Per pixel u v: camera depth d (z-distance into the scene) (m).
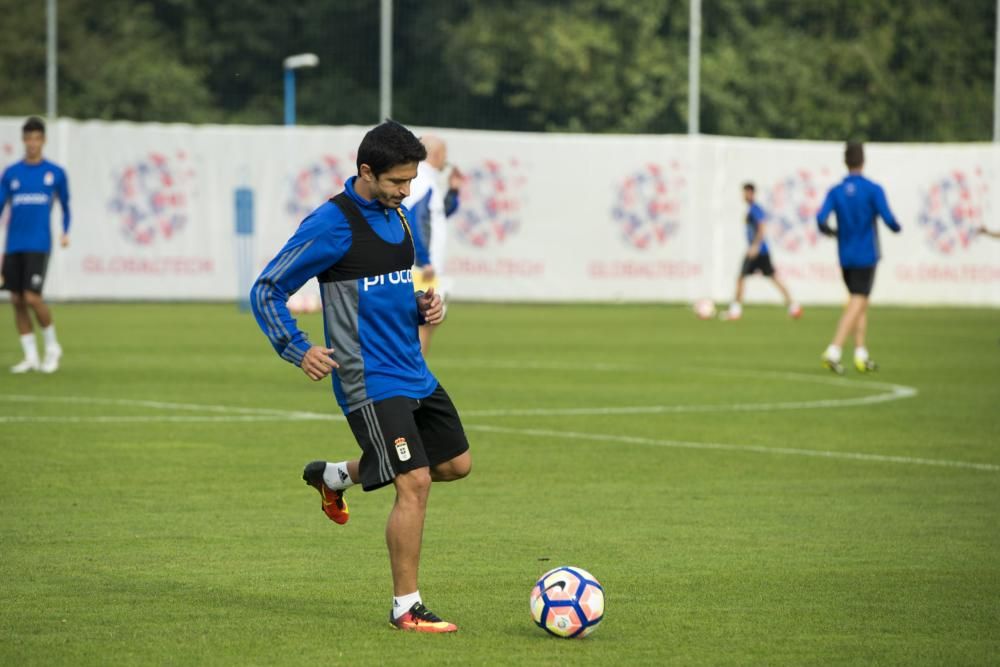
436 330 91.00
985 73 141.62
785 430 48.09
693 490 36.75
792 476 39.03
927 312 113.44
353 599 25.06
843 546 30.00
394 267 22.95
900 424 49.84
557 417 50.72
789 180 118.81
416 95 157.62
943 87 142.75
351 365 22.81
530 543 30.05
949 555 29.19
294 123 157.88
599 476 38.72
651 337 86.81
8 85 148.25
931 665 21.27
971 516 33.47
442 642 22.30
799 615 24.20
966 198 120.50
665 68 147.62
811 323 99.94
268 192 113.88
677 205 117.25
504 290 116.38
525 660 21.28
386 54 116.69
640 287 117.44
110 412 50.03
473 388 59.44
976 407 54.69
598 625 23.06
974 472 39.94
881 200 65.38
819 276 119.75
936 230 120.69
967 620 23.94
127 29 158.38
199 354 72.38
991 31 141.50
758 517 33.16
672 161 116.94
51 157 109.69
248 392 56.62
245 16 161.88
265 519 32.38
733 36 150.62
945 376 66.06
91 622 23.34
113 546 29.28
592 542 30.22
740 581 26.70
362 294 22.73
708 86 145.00
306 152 114.12
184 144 112.50
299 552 28.97
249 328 89.25
